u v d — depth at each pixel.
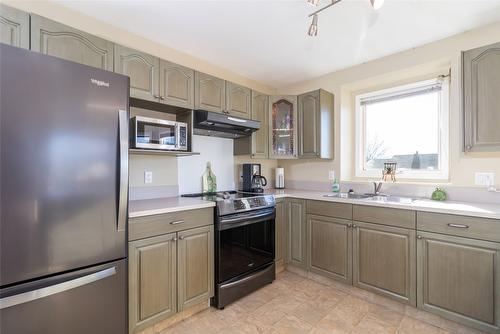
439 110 2.50
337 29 2.07
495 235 1.56
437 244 1.78
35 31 1.45
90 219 1.33
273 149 3.05
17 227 1.13
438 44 2.24
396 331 1.75
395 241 1.97
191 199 2.22
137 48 2.19
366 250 2.14
